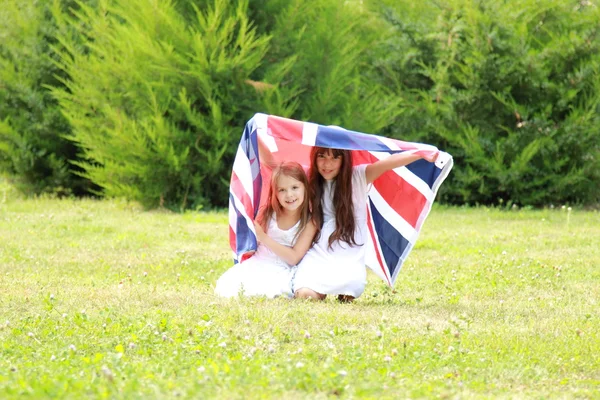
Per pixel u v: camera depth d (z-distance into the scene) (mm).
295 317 7211
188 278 9531
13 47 18328
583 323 7332
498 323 7336
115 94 16734
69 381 5105
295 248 8281
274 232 8320
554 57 17734
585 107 17375
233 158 16859
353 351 6055
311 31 17203
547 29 18406
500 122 17891
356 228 8320
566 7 18406
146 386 5105
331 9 17141
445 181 17938
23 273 9727
